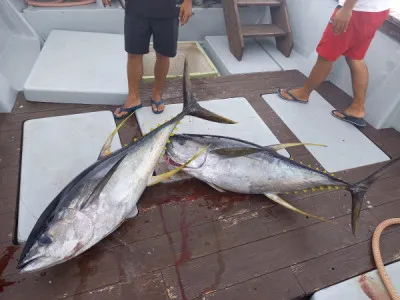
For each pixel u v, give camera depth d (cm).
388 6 282
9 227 202
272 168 225
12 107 296
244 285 190
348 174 274
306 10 422
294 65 434
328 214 237
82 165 245
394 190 265
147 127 290
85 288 178
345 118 334
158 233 210
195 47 457
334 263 207
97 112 299
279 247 212
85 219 176
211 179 232
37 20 403
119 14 424
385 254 217
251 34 427
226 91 358
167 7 249
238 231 218
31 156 246
